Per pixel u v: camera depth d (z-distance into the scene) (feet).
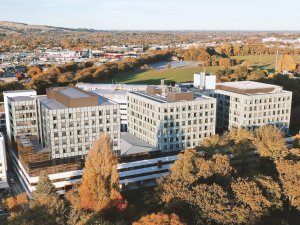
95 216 390.01
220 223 386.73
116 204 430.20
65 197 475.72
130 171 597.52
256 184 447.01
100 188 426.10
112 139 591.37
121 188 595.88
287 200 487.61
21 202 447.83
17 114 608.60
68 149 570.46
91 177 430.61
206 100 648.79
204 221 389.39
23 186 588.50
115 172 442.91
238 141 597.93
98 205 419.33
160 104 611.88
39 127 621.72
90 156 443.73
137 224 352.08
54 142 557.74
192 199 405.18
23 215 389.60
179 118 632.38
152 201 444.14
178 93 637.30
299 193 445.37
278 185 456.45
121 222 392.68
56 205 402.52
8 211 471.21
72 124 563.48
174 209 404.77
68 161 574.97
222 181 471.62
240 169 601.21
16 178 634.02
